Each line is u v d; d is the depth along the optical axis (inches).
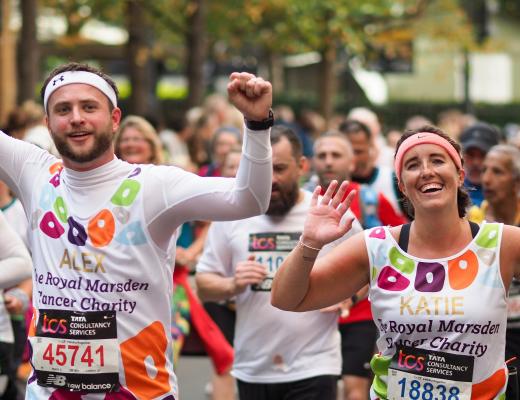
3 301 285.4
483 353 207.3
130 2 850.8
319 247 207.8
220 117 701.9
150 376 218.4
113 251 216.2
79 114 215.9
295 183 292.2
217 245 300.5
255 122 207.5
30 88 704.4
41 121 536.7
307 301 216.1
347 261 214.7
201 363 514.6
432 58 1412.4
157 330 219.0
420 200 208.1
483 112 1609.3
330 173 346.9
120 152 370.0
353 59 1155.3
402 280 210.2
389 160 593.0
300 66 1507.1
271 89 204.8
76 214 218.7
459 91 1707.7
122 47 1074.7
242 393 294.8
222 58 1288.1
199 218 218.1
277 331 287.0
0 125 661.3
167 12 860.6
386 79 1660.9
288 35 973.2
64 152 216.7
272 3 880.9
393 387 211.6
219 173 477.4
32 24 702.5
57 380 218.4
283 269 212.7
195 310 360.2
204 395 444.8
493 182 318.3
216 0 919.0
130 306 216.7
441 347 207.8
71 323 217.0
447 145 208.7
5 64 728.3
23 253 266.1
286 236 292.4
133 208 217.0
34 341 219.9
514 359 249.0
